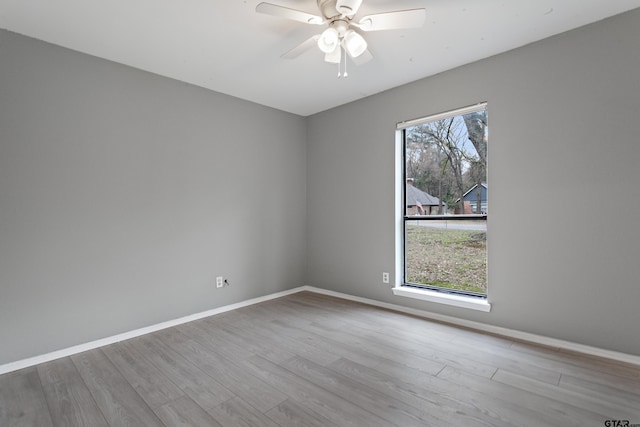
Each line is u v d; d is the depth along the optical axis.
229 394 1.96
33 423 1.73
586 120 2.38
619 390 1.94
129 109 2.91
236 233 3.72
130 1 2.04
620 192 2.25
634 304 2.21
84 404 1.88
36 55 2.45
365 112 3.79
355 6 1.81
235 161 3.72
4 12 2.13
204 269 3.43
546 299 2.56
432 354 2.45
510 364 2.27
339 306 3.72
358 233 3.89
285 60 2.86
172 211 3.19
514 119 2.70
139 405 1.86
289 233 4.32
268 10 1.86
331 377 2.13
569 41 2.43
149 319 3.01
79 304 2.62
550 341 2.55
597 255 2.34
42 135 2.46
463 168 3.12
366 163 3.79
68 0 2.02
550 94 2.53
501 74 2.76
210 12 2.17
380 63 2.93
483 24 2.34
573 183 2.43
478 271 3.02
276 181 4.16
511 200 2.73
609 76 2.28
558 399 1.86
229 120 3.67
